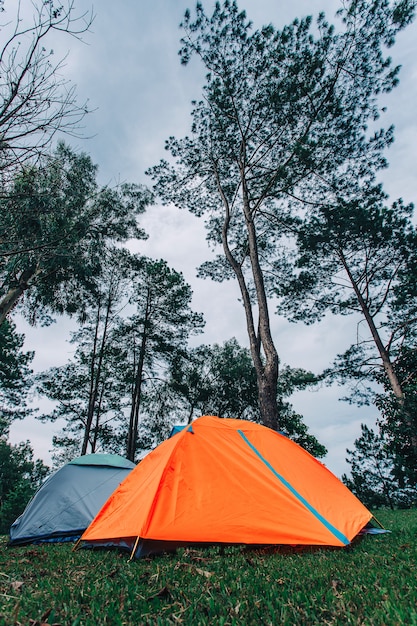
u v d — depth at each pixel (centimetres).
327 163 1291
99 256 1502
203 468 382
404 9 1100
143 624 163
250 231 1252
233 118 1356
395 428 1473
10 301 1296
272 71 1254
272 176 1338
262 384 1002
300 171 1305
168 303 2152
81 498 617
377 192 1445
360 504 406
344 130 1246
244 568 269
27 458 2719
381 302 1722
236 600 189
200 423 446
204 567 273
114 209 1426
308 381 1838
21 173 381
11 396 2330
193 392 2566
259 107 1309
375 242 1580
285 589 204
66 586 223
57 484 635
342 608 171
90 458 703
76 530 568
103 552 366
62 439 2192
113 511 402
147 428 2353
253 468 394
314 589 204
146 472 422
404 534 404
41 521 573
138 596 204
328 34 1191
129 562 300
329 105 1228
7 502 1157
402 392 1518
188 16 1259
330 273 1703
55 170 405
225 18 1252
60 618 171
